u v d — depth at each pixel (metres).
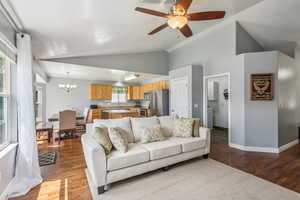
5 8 1.75
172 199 1.82
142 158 2.25
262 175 2.37
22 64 2.23
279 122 3.41
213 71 4.38
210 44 4.46
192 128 3.12
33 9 1.79
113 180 2.03
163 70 6.00
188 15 2.03
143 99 7.83
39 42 2.78
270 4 3.15
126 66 5.16
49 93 6.36
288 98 3.76
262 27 3.89
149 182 2.18
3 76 2.21
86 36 2.84
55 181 2.24
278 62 3.38
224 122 6.17
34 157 2.27
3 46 1.92
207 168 2.61
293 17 3.36
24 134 2.21
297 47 4.31
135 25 2.83
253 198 1.83
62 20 2.12
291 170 2.54
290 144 3.84
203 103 4.70
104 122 2.74
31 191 2.00
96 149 1.93
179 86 5.02
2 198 1.79
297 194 1.90
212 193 1.93
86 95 7.19
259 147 3.48
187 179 2.26
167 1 2.20
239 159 3.01
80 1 1.75
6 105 2.22
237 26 3.86
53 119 4.70
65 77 6.62
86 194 1.94
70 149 3.69
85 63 4.39
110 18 2.34
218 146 3.87
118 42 3.67
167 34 4.17
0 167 1.77
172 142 2.70
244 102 3.58
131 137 2.81
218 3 2.88
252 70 3.52
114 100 7.99
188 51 5.19
